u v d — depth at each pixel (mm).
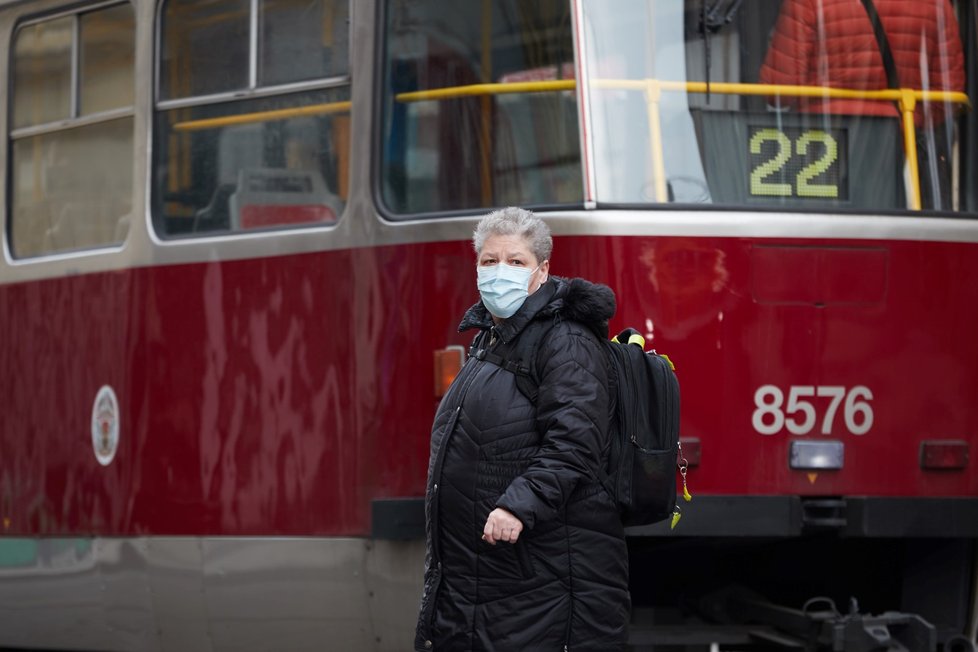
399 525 17484
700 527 16734
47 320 21562
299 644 18609
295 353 18578
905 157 18031
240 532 19000
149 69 20297
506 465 12273
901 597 18953
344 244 18188
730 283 16891
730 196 17250
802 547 19953
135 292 20203
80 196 21422
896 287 17406
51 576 21344
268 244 18859
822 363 17109
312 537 18359
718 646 18172
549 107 17125
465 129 17578
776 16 17656
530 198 17156
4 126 22562
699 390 16766
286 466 18609
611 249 16656
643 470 12492
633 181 16938
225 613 19219
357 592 18031
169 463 19719
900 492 17328
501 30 17469
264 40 19266
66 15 21688
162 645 19984
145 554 19969
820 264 17156
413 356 17516
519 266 12516
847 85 17891
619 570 12422
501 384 12367
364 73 18156
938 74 18328
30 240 22172
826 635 17172
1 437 22234
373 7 18125
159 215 20156
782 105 17594
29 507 21719
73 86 21562
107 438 20516
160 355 19859
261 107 19234
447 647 12391
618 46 17078
